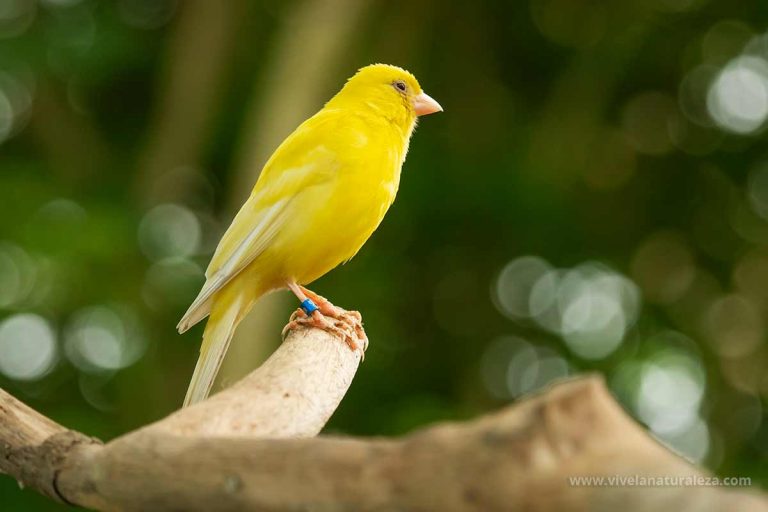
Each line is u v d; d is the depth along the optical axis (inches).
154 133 658.8
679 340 700.7
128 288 608.4
